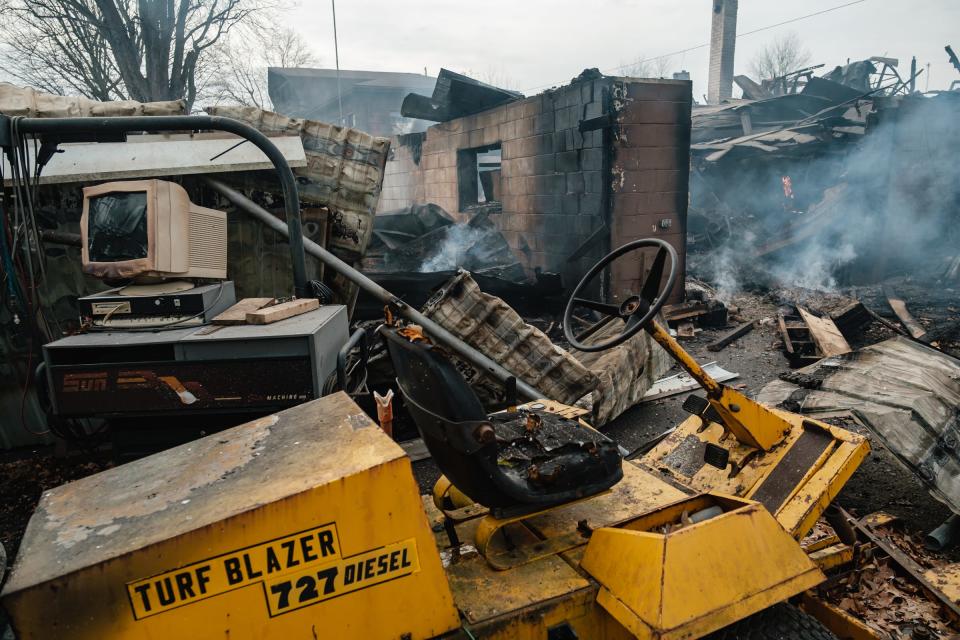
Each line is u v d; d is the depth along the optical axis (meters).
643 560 1.79
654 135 8.36
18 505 4.10
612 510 2.30
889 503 3.95
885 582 3.06
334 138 5.89
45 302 4.94
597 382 4.82
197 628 1.46
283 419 2.04
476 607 1.79
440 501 2.36
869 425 3.61
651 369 5.96
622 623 1.75
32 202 3.88
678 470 3.15
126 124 3.80
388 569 1.59
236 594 1.48
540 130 9.62
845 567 3.02
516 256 10.71
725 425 3.06
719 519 1.89
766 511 1.97
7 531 3.78
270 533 1.48
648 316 2.66
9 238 3.99
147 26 19.09
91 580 1.39
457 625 1.69
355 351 4.61
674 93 8.37
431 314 4.84
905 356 4.89
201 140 5.46
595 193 8.52
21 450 4.94
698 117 17.53
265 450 1.81
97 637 1.40
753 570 1.84
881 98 12.25
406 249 9.74
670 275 2.63
